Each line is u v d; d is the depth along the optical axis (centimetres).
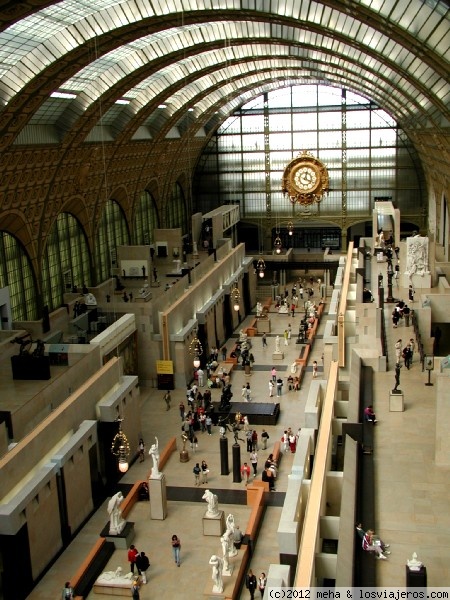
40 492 2583
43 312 4022
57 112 3900
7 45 2969
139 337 4450
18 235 3972
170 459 3519
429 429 2450
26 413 2853
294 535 1998
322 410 2672
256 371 4778
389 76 3697
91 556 2638
